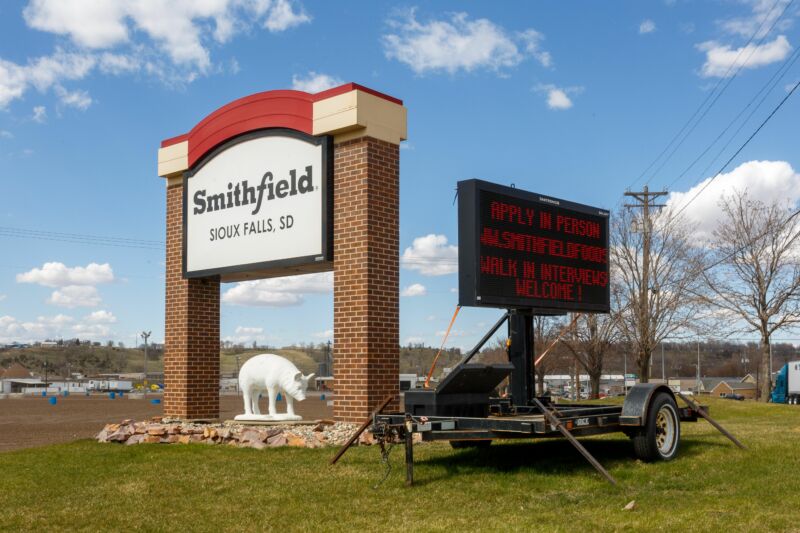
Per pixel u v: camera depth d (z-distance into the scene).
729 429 14.61
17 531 7.48
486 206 10.62
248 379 14.93
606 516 7.29
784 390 53.88
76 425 27.12
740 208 35.53
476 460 10.56
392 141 14.27
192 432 13.59
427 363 113.56
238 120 15.96
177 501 8.62
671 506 7.67
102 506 8.48
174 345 17.27
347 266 13.88
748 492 8.26
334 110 14.02
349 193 13.95
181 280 17.28
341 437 12.62
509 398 11.55
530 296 11.10
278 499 8.49
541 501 8.05
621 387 84.06
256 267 15.53
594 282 12.28
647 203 36.81
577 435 9.55
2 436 21.27
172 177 17.78
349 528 7.19
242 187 15.97
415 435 12.77
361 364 13.48
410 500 8.24
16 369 150.75
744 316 35.41
